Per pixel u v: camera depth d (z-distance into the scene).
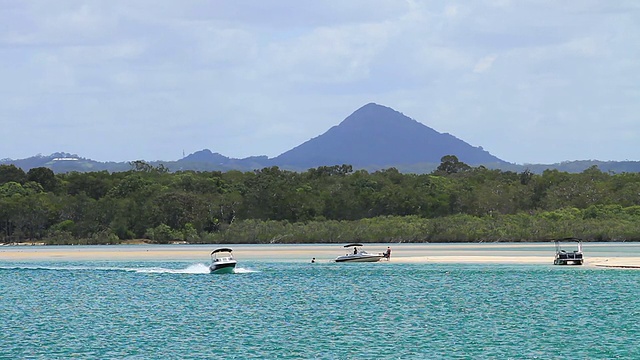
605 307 85.62
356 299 94.44
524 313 82.38
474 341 67.62
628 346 65.12
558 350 63.88
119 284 114.25
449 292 100.19
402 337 69.62
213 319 80.31
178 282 115.88
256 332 72.56
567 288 102.44
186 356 62.56
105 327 75.75
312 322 77.88
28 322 79.12
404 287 106.25
